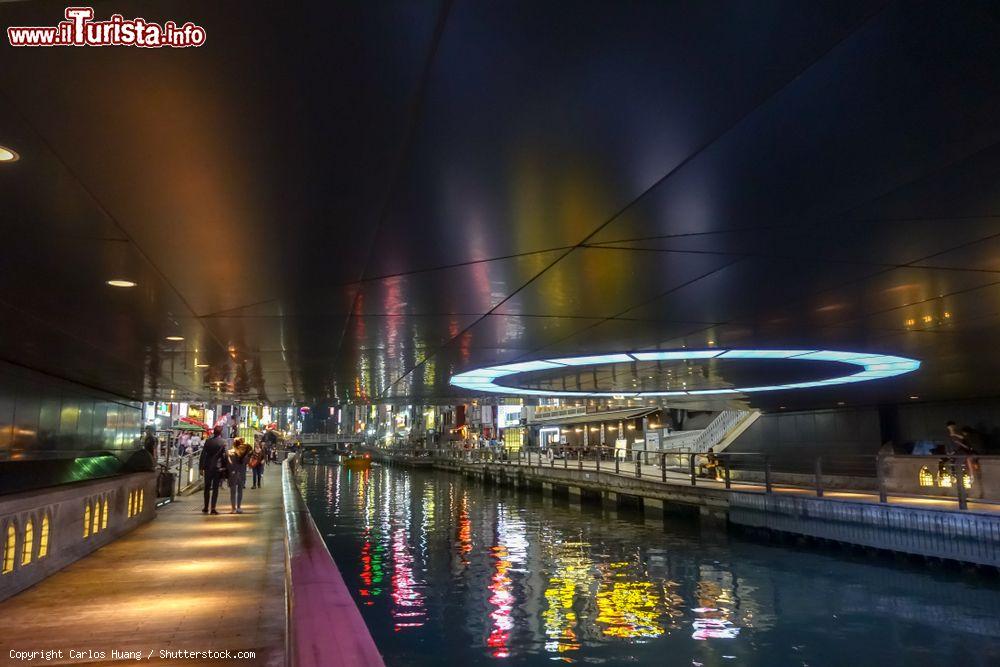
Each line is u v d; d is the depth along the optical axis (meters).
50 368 14.92
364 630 2.31
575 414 70.38
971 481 17.81
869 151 5.25
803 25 3.54
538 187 5.73
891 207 6.62
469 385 24.81
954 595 14.42
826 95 4.32
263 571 10.12
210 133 4.39
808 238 7.60
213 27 3.27
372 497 46.00
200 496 23.92
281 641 6.55
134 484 14.84
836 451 34.31
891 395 27.36
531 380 23.41
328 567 3.49
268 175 5.14
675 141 4.91
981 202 6.52
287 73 3.71
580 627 12.50
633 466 44.03
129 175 5.03
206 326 11.41
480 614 13.59
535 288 9.70
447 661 10.77
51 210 5.74
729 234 7.33
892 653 10.84
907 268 9.11
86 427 18.39
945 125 4.84
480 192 5.76
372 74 3.79
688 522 28.33
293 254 7.33
